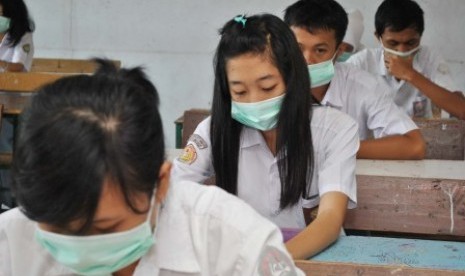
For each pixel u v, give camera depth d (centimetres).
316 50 178
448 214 149
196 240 84
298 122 134
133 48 445
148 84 77
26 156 63
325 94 199
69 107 65
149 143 67
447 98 261
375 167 180
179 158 149
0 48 342
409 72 259
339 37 182
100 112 65
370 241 128
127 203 66
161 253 83
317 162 145
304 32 176
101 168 63
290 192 141
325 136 143
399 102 286
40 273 85
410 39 254
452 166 184
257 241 82
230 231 83
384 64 276
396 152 190
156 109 70
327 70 181
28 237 84
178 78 448
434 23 405
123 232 71
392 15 253
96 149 62
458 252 121
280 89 132
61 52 447
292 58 131
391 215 152
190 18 438
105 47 446
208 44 441
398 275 104
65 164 62
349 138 143
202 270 84
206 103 448
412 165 184
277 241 84
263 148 143
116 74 75
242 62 130
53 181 62
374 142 192
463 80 409
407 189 151
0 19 332
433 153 222
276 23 132
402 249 123
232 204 86
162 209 84
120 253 74
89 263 74
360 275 104
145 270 82
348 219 154
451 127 221
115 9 440
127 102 66
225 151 143
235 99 135
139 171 65
